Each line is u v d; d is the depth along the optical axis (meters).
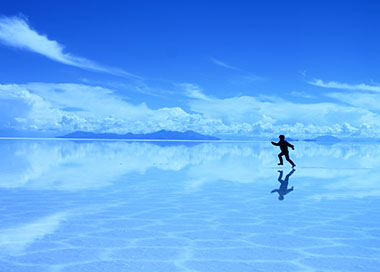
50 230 4.41
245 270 3.15
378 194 7.17
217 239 4.08
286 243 3.93
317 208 5.78
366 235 4.24
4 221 4.84
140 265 3.25
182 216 5.20
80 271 3.10
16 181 8.78
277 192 7.42
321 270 3.15
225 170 12.00
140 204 6.08
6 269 3.13
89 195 6.93
